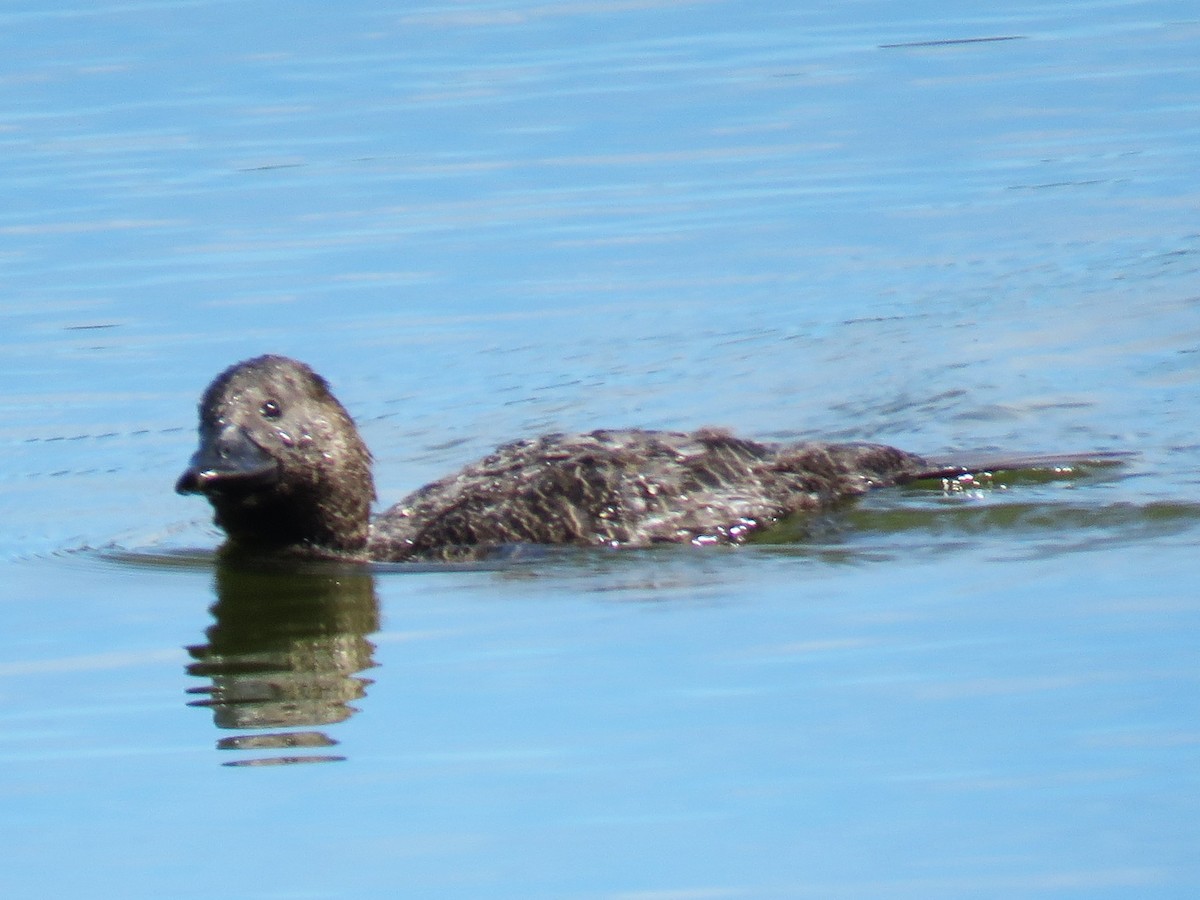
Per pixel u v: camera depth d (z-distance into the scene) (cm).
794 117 4256
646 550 2286
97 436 2864
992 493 2444
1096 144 4053
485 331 3222
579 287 3388
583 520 2323
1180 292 3262
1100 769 1639
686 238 3606
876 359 3061
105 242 3634
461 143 4125
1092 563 2148
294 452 2255
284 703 1870
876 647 1930
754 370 3039
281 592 2216
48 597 2234
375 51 4762
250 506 2273
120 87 4522
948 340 3127
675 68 4612
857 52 4703
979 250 3525
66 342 3206
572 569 2234
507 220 3703
